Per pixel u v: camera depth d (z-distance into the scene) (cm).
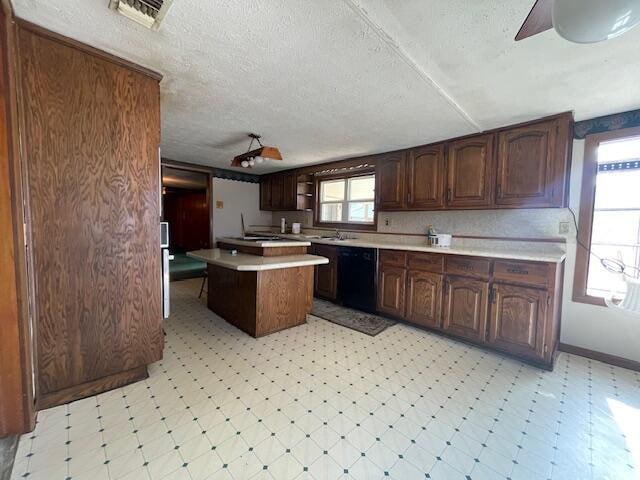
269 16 132
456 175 303
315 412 170
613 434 157
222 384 197
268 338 275
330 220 501
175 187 836
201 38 151
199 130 306
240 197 575
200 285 484
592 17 76
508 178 267
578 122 255
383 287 334
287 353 245
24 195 148
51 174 157
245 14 131
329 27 139
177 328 296
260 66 178
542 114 240
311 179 523
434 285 289
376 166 386
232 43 155
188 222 959
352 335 287
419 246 317
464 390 196
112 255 179
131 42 156
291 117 262
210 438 147
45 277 159
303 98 222
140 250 190
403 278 315
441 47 153
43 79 151
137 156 184
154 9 131
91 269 173
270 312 283
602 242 249
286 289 296
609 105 222
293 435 151
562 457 141
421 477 128
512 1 120
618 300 232
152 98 187
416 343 271
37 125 151
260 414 167
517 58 162
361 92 208
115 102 173
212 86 205
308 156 413
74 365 171
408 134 299
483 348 262
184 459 134
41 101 151
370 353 248
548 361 224
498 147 272
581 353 254
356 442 147
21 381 143
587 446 148
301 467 131
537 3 95
